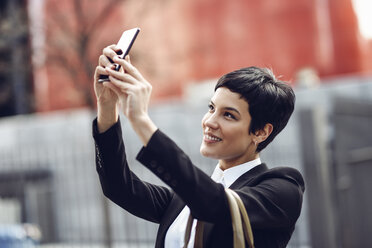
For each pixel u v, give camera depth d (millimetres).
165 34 15266
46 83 13445
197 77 15852
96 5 8508
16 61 8328
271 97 1935
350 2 15289
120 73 1738
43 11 8508
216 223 1749
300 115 5926
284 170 1969
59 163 8031
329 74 15195
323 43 15250
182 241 1941
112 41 8891
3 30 8203
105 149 1967
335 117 6289
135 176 2156
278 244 1906
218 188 1732
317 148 5805
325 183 5785
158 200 2189
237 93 1931
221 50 15977
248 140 1966
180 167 1670
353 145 6520
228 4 15945
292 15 15438
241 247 1728
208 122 1954
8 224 7629
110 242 6594
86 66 7574
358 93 8141
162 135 1699
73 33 7910
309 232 5867
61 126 9672
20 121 11492
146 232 7254
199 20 16000
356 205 6332
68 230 7840
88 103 7562
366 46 15375
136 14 10047
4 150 7887
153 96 16188
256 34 15750
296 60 15414
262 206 1804
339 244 5875
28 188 7730
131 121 1695
